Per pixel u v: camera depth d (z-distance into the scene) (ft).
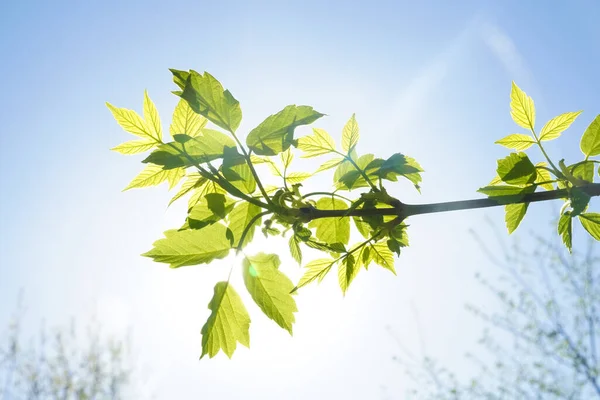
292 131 2.10
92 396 17.10
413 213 2.11
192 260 2.14
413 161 2.27
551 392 13.71
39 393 16.61
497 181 2.26
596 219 2.23
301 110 2.11
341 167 2.28
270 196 2.17
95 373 17.28
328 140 2.30
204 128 2.10
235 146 2.09
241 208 2.16
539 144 2.31
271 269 2.15
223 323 2.14
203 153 2.08
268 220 2.15
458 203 2.12
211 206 2.10
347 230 2.32
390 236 2.14
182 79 2.09
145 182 2.18
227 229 2.12
